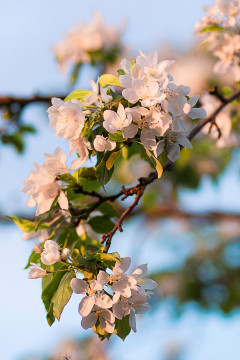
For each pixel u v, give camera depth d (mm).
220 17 1984
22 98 2223
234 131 2139
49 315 1659
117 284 1622
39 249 1667
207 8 1990
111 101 1685
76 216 1792
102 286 1620
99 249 1678
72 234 1810
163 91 1645
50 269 1709
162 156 1810
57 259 1647
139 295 1625
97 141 1655
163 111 1652
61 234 1808
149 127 1646
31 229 1802
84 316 1622
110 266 1638
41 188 1745
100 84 1698
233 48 1999
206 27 1990
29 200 1755
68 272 1651
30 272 1658
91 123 1669
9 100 2213
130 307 1628
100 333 1643
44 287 1667
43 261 1648
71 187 1773
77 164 1695
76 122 1666
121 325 1640
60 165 1745
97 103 1716
